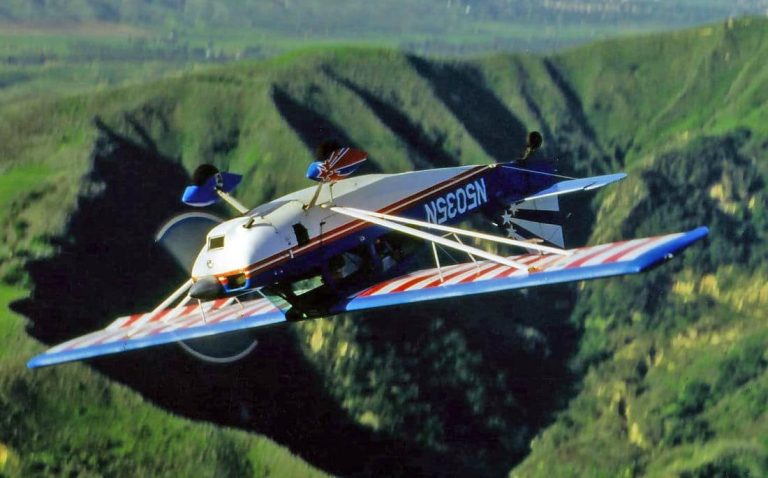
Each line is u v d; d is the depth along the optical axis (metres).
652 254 18.45
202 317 22.89
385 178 24.64
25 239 95.81
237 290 21.03
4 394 65.19
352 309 21.78
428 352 104.62
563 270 19.56
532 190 29.30
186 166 124.50
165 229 22.14
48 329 84.12
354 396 95.62
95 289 93.31
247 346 22.97
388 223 22.19
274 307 22.20
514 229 28.83
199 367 81.50
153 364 77.25
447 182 26.66
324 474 70.56
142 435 67.25
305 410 89.69
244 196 122.12
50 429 64.75
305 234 21.89
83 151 116.31
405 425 96.81
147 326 22.94
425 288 21.52
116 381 70.81
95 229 101.81
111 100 128.62
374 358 99.31
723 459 98.06
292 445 87.19
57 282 90.88
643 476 101.62
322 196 22.81
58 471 62.38
